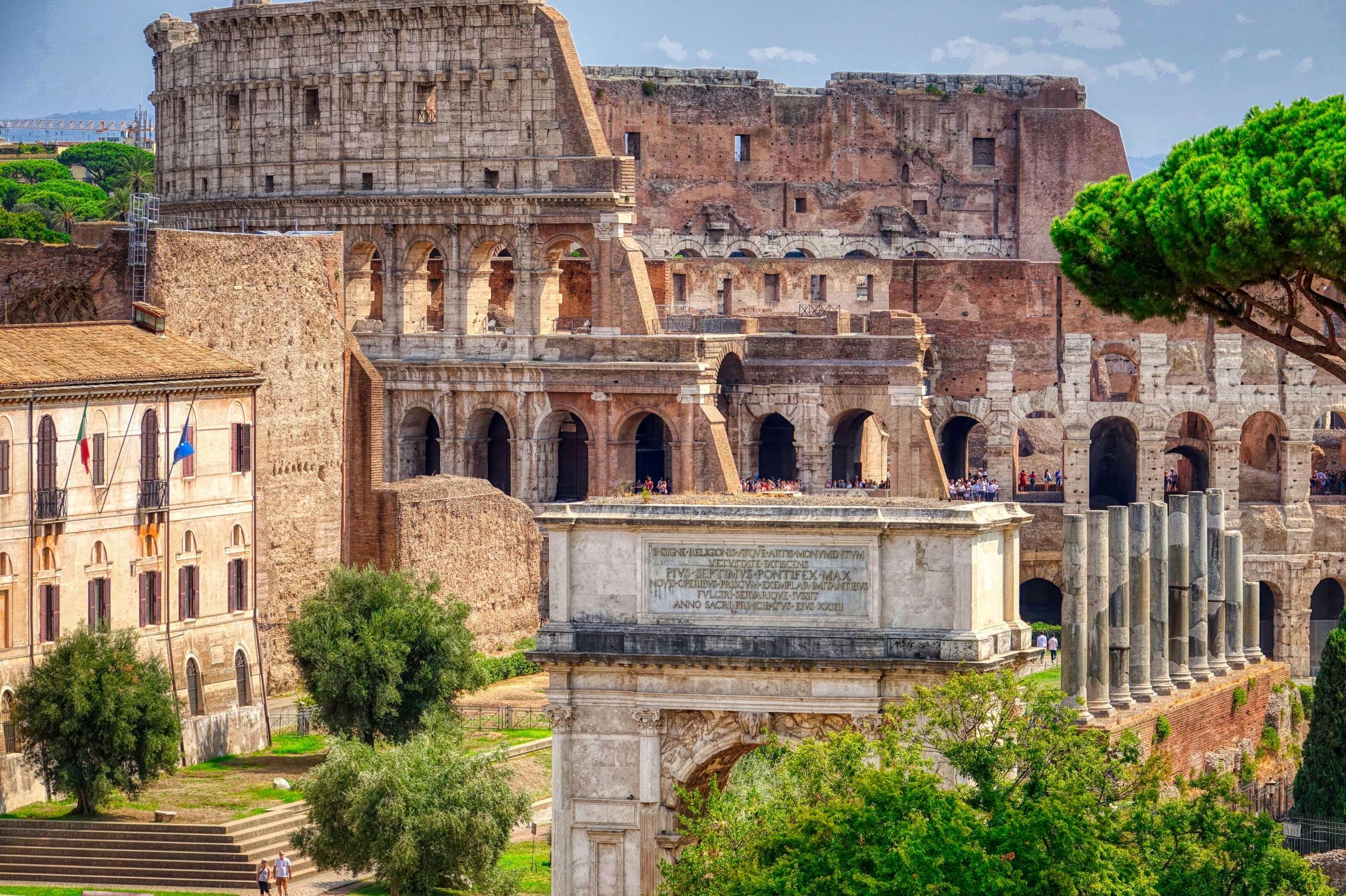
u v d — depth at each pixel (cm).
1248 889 10244
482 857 13375
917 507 11131
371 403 19312
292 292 18712
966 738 10394
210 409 16500
